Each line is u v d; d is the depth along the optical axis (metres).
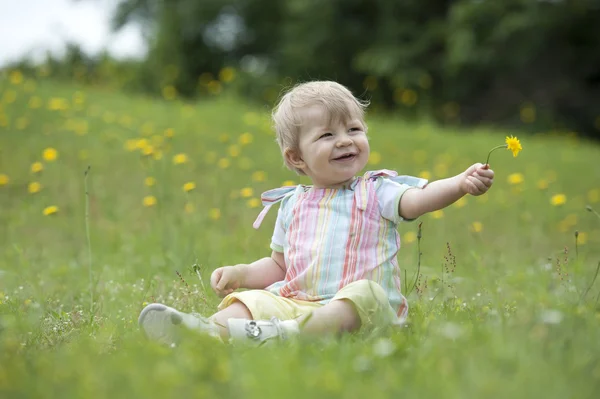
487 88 24.80
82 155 9.13
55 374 2.33
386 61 23.91
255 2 27.92
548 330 2.63
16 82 12.74
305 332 3.05
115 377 2.29
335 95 3.61
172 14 27.86
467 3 23.12
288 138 3.68
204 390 2.16
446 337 2.63
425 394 2.14
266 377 2.24
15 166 9.12
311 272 3.43
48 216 7.45
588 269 5.62
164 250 5.76
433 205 3.38
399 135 13.59
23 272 5.39
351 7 26.11
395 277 3.48
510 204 8.69
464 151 12.77
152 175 8.16
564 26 23.14
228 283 3.67
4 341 2.86
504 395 2.09
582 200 9.69
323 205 3.59
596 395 2.16
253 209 7.46
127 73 25.34
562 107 24.56
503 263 5.69
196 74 28.27
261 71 26.75
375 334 2.98
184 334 2.92
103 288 4.88
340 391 2.14
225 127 11.91
